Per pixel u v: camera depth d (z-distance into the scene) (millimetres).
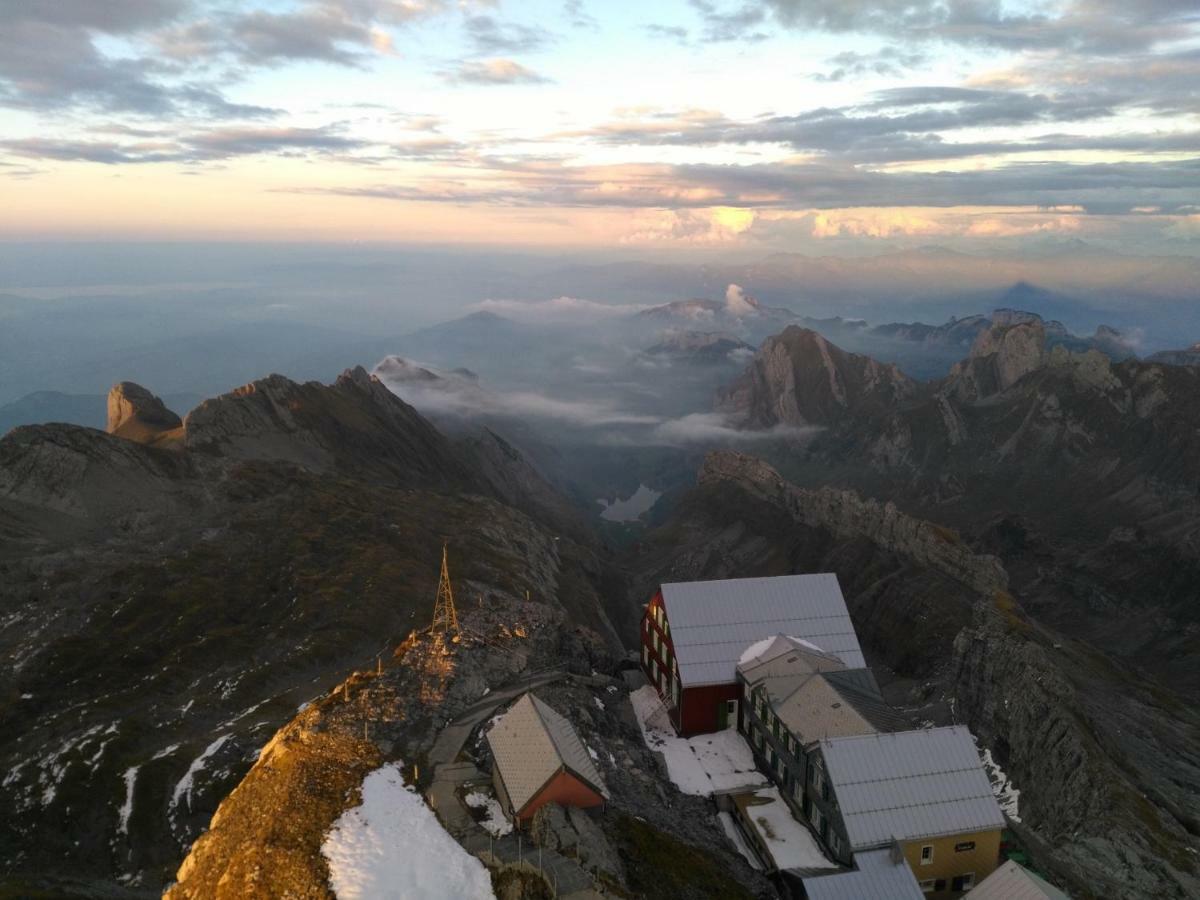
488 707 62312
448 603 79750
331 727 57031
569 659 79250
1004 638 104000
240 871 42875
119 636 107250
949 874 54562
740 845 59125
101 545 129250
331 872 41562
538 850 43219
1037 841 66062
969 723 97750
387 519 157000
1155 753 92062
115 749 80625
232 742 82500
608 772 58281
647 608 84625
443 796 49219
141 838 69312
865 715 61281
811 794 58938
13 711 89875
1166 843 64938
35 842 68562
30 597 113688
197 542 135125
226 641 108000
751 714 70688
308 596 121250
